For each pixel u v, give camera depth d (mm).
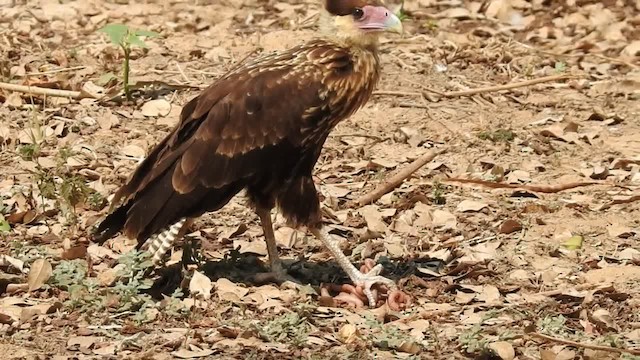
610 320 10781
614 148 15062
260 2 19609
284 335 10391
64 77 16172
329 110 11227
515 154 14867
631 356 10070
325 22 11453
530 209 13195
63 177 13258
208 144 10938
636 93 16641
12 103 15445
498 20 19375
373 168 14359
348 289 11289
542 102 16328
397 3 19422
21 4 19062
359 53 11359
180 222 10992
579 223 12883
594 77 17219
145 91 16031
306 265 12031
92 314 10664
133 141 14766
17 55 17094
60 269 11180
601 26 19094
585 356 10164
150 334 10391
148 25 18438
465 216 13117
